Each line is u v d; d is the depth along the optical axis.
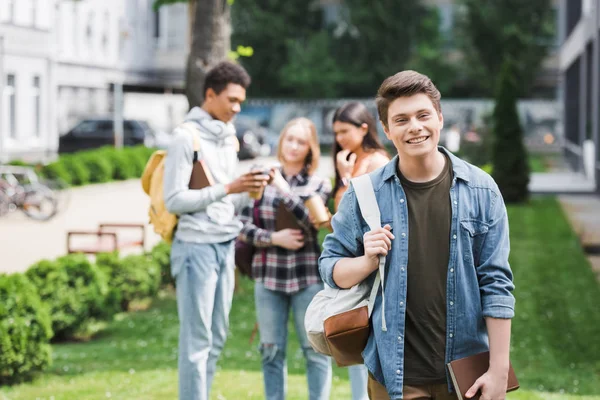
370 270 3.78
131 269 11.09
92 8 43.88
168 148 5.72
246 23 59.78
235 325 10.30
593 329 10.00
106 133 39.28
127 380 7.74
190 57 13.00
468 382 3.67
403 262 3.74
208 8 12.89
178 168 5.65
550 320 10.46
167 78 52.03
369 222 3.79
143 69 49.97
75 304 9.41
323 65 57.56
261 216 6.07
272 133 47.19
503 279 3.74
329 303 3.97
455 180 3.78
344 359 3.98
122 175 31.42
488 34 56.66
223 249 5.77
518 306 11.22
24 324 7.55
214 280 5.73
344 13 59.59
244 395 7.20
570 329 10.02
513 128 22.80
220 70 5.80
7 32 33.97
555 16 58.59
